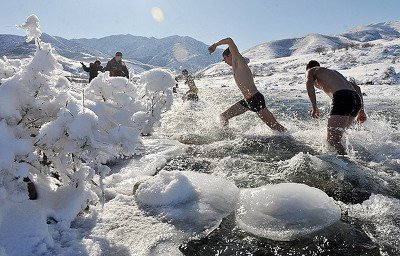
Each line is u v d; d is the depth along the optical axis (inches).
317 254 78.8
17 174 76.4
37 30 88.4
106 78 103.6
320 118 278.4
